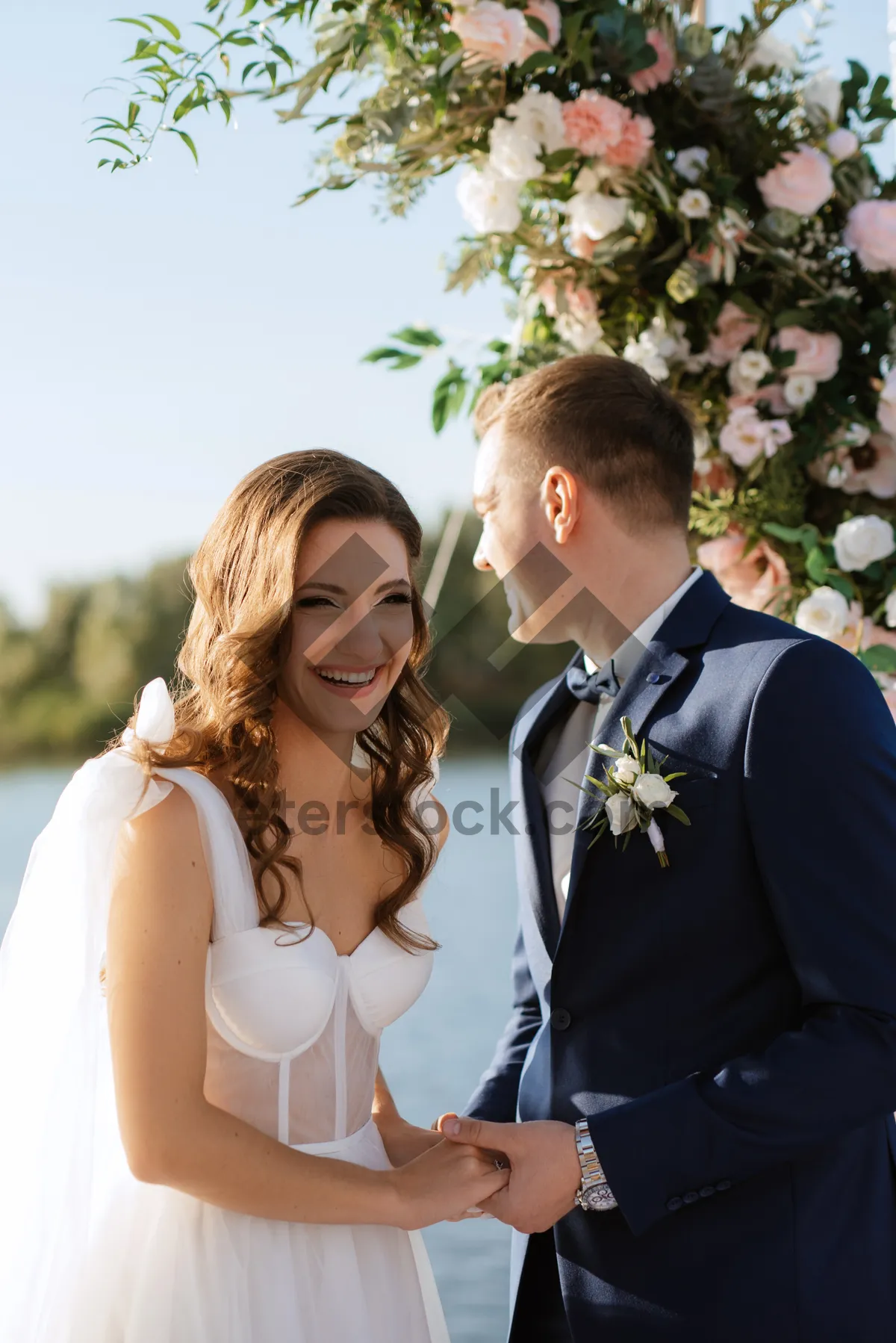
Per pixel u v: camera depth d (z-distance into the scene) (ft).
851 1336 5.50
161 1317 5.38
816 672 5.61
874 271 8.36
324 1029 5.80
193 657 6.08
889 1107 5.30
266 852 5.67
